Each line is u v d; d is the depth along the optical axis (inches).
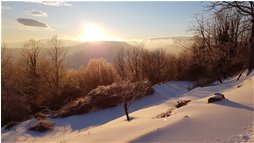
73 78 1845.5
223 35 1708.9
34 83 1801.2
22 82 1788.9
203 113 559.5
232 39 1702.8
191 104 672.4
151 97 1432.1
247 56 1423.5
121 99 1286.9
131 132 559.2
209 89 1155.3
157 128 514.3
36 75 1850.4
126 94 1198.9
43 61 1923.0
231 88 998.4
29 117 1275.8
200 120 518.3
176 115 597.0
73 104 1291.8
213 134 451.2
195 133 465.7
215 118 520.4
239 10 1338.6
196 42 1712.6
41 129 1040.8
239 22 1656.0
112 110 1245.7
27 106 1497.3
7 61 1649.9
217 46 1524.4
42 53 1934.1
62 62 1921.8
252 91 694.5
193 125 499.5
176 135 470.0
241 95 676.7
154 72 1972.2
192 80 1884.8
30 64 1900.8
